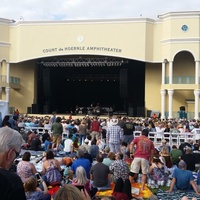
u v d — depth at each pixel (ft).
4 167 10.16
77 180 29.19
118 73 153.58
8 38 150.30
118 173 36.35
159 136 73.97
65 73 156.04
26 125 82.48
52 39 144.05
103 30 140.87
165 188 40.29
